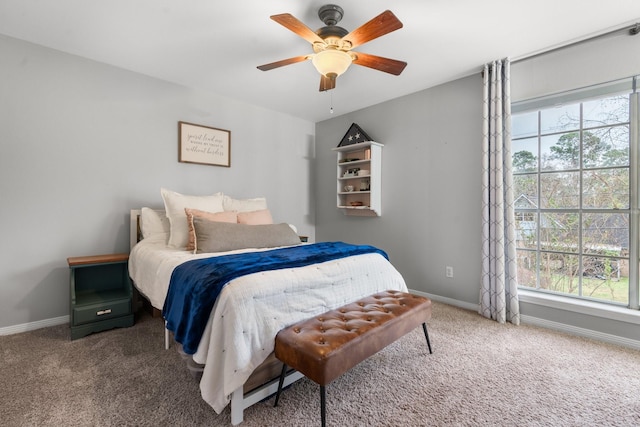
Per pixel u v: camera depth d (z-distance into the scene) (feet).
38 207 7.88
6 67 7.41
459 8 6.30
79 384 5.40
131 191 9.39
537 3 6.12
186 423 4.45
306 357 4.25
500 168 8.46
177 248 8.01
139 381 5.52
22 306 7.71
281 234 8.80
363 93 11.11
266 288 4.89
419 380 5.62
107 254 8.89
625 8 6.25
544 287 8.62
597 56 7.33
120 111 9.15
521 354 6.61
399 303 6.23
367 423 4.49
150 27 7.05
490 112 8.79
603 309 7.20
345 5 6.21
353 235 13.25
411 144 11.07
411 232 11.10
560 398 5.10
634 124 7.10
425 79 9.87
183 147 10.44
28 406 4.77
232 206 10.45
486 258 8.75
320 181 14.79
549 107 8.29
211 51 8.16
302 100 11.94
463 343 7.14
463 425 4.45
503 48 7.92
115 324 7.90
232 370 4.32
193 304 4.78
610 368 6.03
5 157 7.43
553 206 8.42
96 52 8.23
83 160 8.53
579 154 7.95
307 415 4.66
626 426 4.46
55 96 8.07
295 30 5.71
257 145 12.66
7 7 6.29
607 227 7.59
